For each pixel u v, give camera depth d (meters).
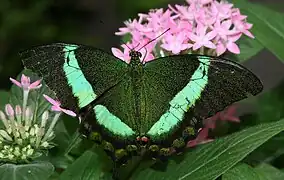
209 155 0.32
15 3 0.66
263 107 0.40
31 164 0.33
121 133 0.32
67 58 0.32
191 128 0.32
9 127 0.34
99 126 0.32
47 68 0.32
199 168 0.32
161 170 0.33
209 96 0.32
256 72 0.65
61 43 0.32
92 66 0.33
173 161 0.33
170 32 0.35
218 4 0.36
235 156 0.32
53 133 0.34
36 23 0.66
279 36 0.38
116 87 0.33
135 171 0.34
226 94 0.31
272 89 0.41
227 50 0.36
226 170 0.31
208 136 0.36
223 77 0.32
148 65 0.33
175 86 0.32
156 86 0.33
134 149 0.32
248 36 0.36
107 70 0.33
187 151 0.33
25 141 0.34
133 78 0.33
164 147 0.32
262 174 0.34
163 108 0.32
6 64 0.64
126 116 0.32
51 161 0.35
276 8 0.46
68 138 0.36
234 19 0.35
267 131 0.32
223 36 0.35
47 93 0.35
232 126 0.37
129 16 0.65
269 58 0.66
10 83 0.63
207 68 0.32
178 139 0.32
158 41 0.35
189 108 0.32
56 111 0.34
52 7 0.69
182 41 0.34
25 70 0.36
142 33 0.35
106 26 0.75
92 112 0.32
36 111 0.35
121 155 0.32
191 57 0.33
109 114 0.32
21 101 0.36
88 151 0.33
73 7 0.70
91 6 0.75
